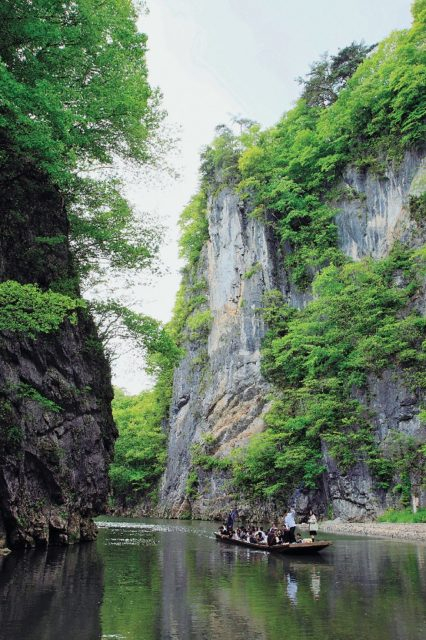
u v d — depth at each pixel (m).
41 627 9.81
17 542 21.30
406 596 12.93
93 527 29.88
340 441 42.28
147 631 9.61
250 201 64.44
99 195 27.89
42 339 23.61
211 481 57.38
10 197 22.39
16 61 19.27
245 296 61.16
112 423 32.50
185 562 19.95
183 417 68.50
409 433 39.38
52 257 24.69
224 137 71.88
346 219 54.16
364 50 66.12
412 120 48.94
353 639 9.06
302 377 51.38
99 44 20.12
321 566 18.59
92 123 22.47
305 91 67.44
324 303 48.78
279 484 46.12
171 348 28.27
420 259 44.28
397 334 41.81
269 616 10.81
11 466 20.12
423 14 50.91
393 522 36.69
